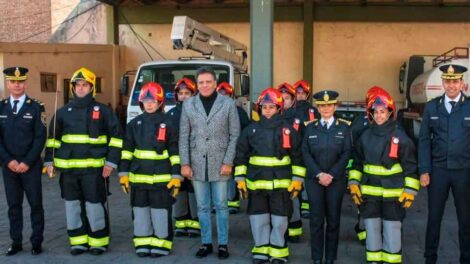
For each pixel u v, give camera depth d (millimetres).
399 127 5418
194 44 10758
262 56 9773
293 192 5699
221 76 10453
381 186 5391
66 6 23500
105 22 20312
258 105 5840
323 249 5809
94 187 6043
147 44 20281
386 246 5477
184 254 6223
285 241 5855
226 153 5910
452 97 5242
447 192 5285
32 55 15812
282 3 19344
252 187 5746
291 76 19516
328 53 19328
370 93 5539
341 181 5523
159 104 6113
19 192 6160
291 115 7133
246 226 7688
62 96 17047
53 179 12180
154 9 20125
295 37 19422
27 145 6016
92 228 6125
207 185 6062
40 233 6160
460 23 18797
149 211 6137
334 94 5527
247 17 19594
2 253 6207
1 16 25266
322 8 19219
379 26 19094
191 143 5973
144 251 6105
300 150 5676
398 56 19047
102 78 19188
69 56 17406
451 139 5160
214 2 19766
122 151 6102
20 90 6047
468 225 5270
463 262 5359
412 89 14914
